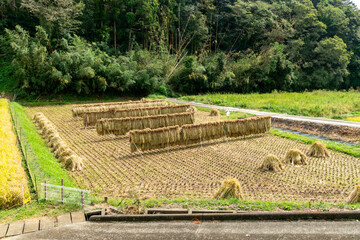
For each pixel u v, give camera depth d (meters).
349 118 22.64
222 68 43.78
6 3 37.44
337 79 55.19
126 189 10.33
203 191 10.09
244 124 17.77
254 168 12.59
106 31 41.72
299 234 6.22
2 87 32.66
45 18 35.31
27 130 17.28
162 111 23.25
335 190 10.03
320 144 14.21
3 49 33.97
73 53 33.50
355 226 6.43
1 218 7.20
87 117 20.73
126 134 18.86
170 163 13.38
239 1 53.34
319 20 60.56
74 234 6.55
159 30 44.44
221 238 6.23
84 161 13.61
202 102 34.22
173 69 43.00
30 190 8.89
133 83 37.53
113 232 6.64
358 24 65.38
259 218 7.00
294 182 10.89
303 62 55.00
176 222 7.08
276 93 41.69
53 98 33.34
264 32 52.25
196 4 53.12
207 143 16.91
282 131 19.53
